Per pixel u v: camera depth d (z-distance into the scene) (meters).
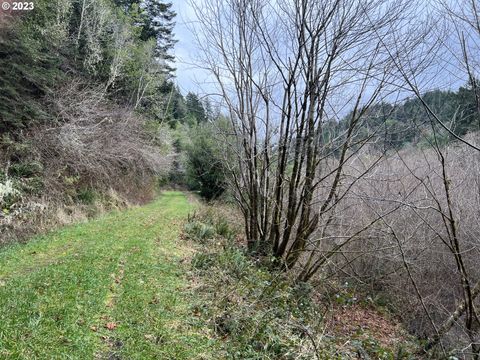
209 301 5.35
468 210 7.95
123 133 17.22
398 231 8.67
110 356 3.52
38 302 4.22
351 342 5.45
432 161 8.78
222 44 7.69
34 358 3.20
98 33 16.97
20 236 8.10
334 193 7.11
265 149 7.91
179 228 11.34
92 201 12.86
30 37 12.07
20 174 9.98
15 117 10.55
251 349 4.15
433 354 5.94
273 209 8.04
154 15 30.39
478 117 4.44
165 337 4.10
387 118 6.27
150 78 22.25
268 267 7.73
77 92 13.76
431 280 9.04
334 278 9.12
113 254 6.92
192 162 21.50
